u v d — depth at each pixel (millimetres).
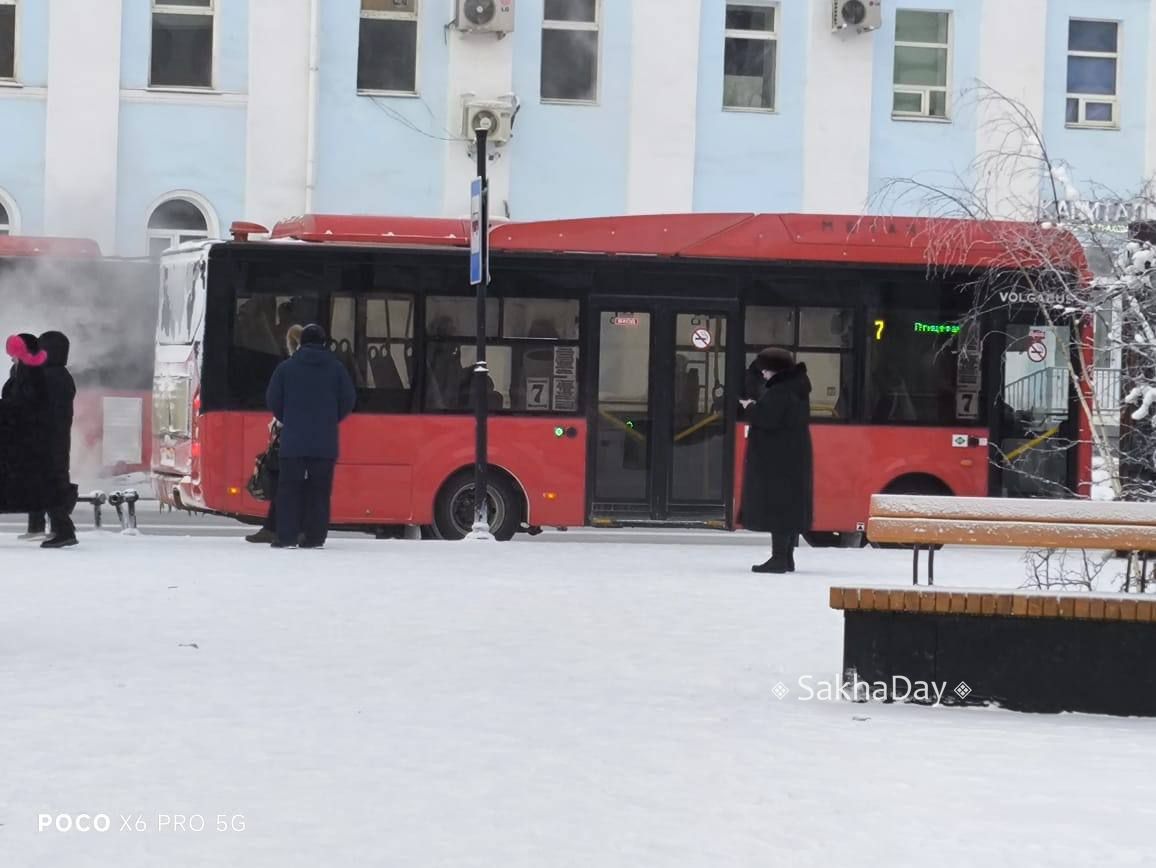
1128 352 18062
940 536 10656
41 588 14789
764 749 8688
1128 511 10641
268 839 6586
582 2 35781
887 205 36375
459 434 22438
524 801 7344
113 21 34562
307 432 19203
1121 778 8180
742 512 17938
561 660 11383
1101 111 36844
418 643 11969
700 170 36000
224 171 34875
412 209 35281
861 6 35719
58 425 18531
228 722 8953
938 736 9297
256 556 18031
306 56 34875
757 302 22938
